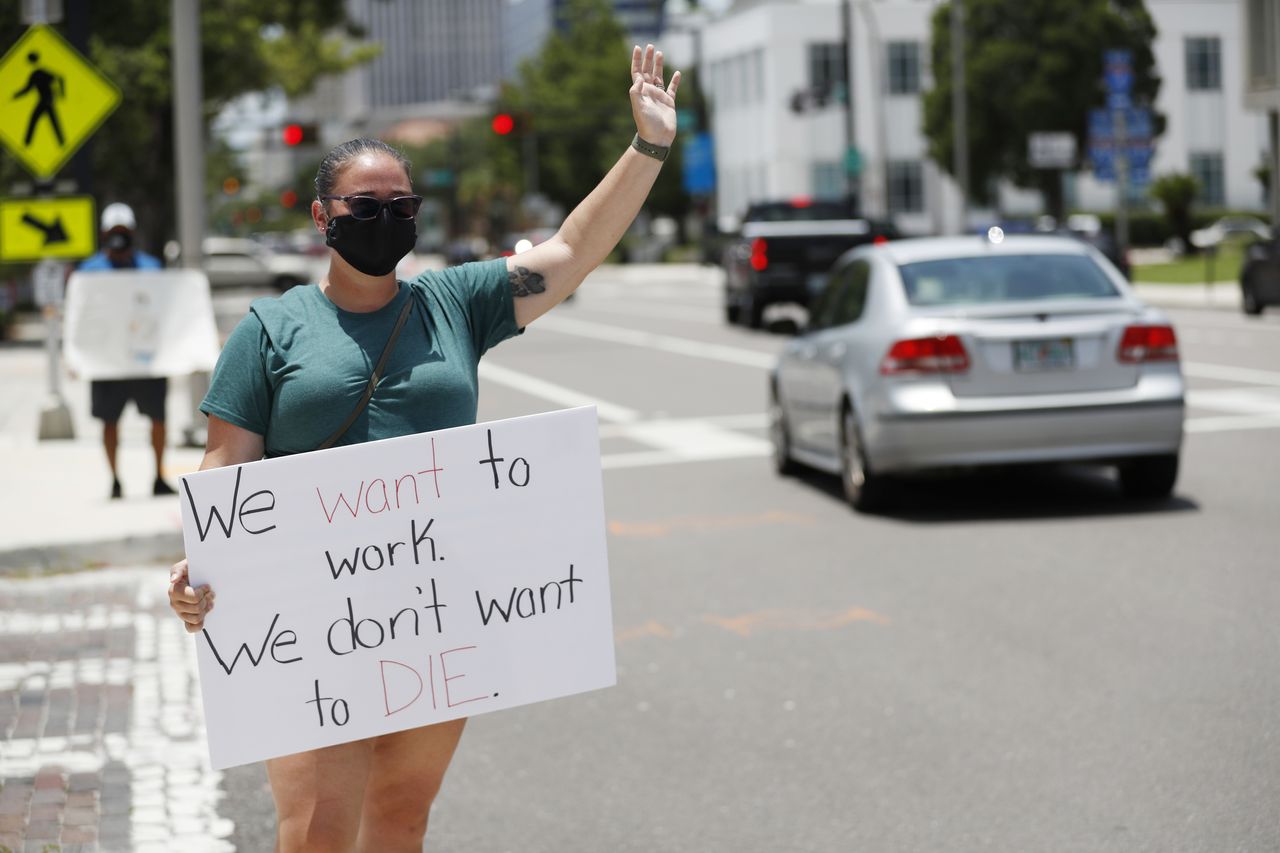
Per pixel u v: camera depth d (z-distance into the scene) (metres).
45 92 14.59
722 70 91.38
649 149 4.09
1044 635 8.29
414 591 3.88
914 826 5.71
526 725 7.20
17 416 20.47
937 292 11.89
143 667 8.25
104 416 12.77
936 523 11.57
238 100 48.28
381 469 3.84
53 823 5.90
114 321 12.75
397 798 4.14
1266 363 21.58
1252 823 5.57
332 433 3.86
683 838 5.71
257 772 6.57
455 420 3.94
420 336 3.92
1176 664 7.62
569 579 3.98
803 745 6.70
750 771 6.40
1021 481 13.33
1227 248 63.28
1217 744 6.43
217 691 3.79
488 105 105.50
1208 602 8.81
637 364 26.50
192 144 16.56
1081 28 64.38
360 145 3.83
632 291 60.72
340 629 3.85
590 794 6.22
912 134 83.75
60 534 10.96
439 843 5.75
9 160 33.06
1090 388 11.49
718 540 11.36
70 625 9.25
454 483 3.89
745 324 33.69
